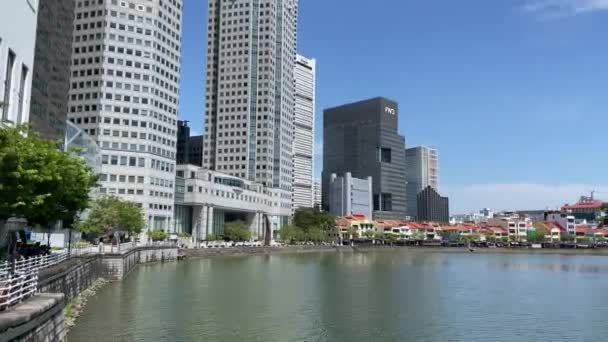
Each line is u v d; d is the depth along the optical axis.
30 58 62.56
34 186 44.62
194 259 161.38
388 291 88.56
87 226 125.38
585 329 59.00
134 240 165.25
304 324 58.19
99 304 64.50
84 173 60.66
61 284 52.50
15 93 57.12
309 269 132.75
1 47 52.28
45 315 32.03
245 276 108.50
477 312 68.69
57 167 49.22
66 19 116.44
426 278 114.00
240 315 61.84
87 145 145.88
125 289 79.56
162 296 73.88
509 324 61.16
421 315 65.50
